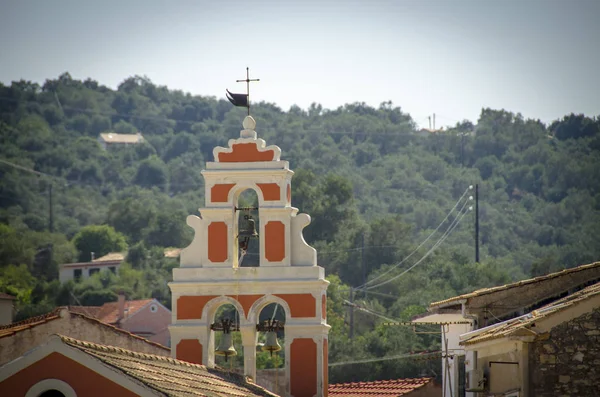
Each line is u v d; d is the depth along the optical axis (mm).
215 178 98688
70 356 60312
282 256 97312
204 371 78562
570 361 77312
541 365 77375
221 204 98312
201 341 96312
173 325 96500
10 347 101000
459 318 108438
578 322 77562
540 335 77250
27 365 60188
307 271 96938
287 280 96500
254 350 96188
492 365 82375
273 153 98438
